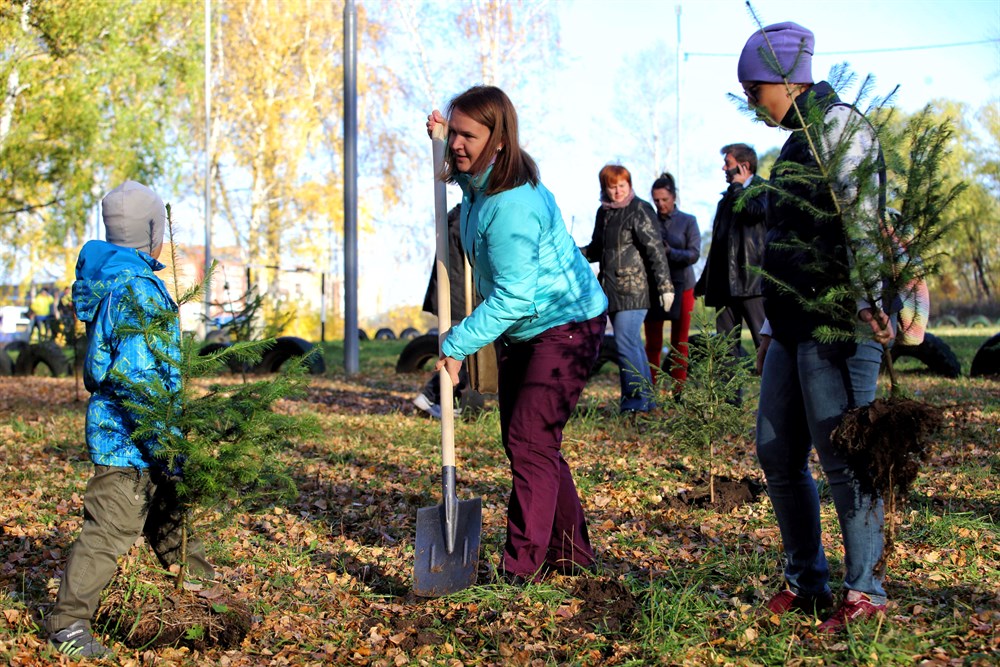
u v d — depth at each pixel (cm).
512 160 389
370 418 912
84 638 349
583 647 354
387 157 3972
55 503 586
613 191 823
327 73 3891
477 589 402
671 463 680
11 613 386
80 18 1698
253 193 3697
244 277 3130
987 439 703
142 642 357
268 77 3675
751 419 620
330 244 4066
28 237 1984
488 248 395
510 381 429
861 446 330
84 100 1742
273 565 468
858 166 331
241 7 3706
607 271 825
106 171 1880
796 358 362
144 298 354
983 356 1124
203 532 387
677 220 909
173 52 2016
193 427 356
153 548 387
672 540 504
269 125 3662
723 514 554
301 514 571
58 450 766
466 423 864
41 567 459
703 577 422
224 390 368
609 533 520
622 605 383
